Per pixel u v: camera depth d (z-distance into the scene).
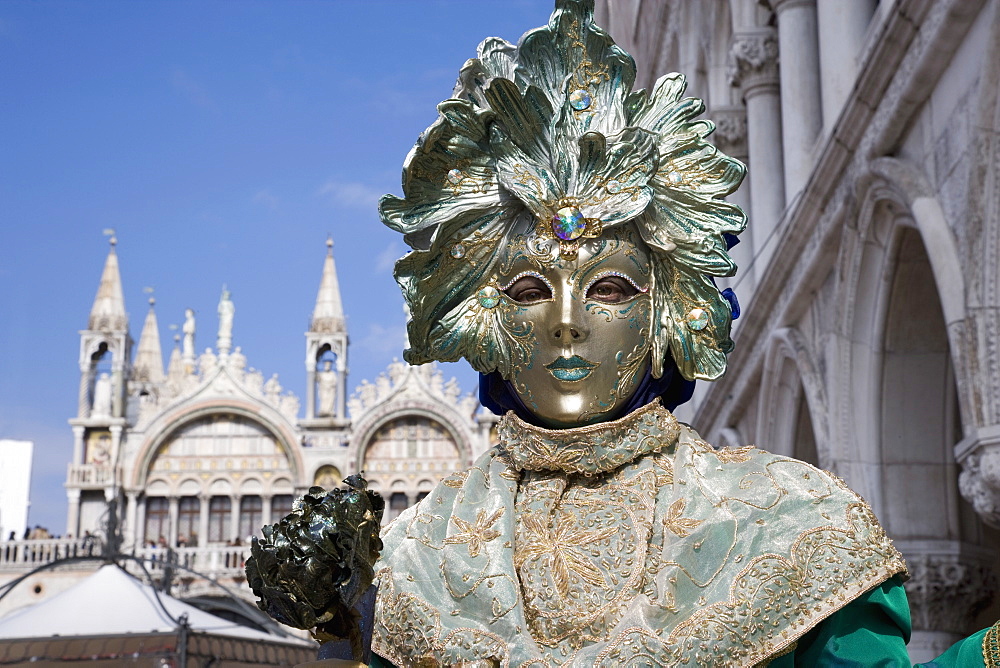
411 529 2.03
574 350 1.97
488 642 1.82
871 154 7.32
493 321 2.06
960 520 8.06
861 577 1.80
